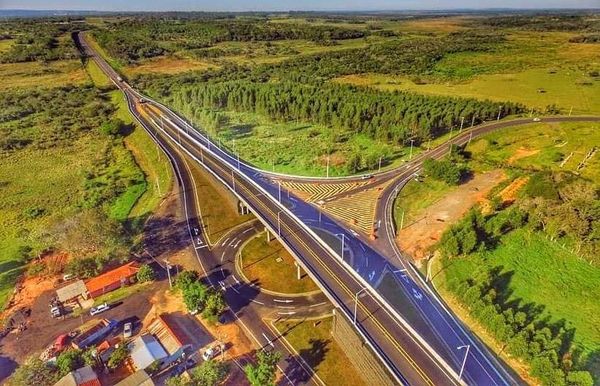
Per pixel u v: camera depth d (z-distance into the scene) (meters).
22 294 95.00
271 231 104.56
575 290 88.19
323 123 194.12
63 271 101.62
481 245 98.69
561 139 159.75
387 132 169.75
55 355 77.88
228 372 73.94
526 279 91.38
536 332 73.56
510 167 139.62
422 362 66.38
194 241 112.19
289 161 158.50
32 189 147.25
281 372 73.94
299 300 91.19
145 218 122.50
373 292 80.81
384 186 137.50
